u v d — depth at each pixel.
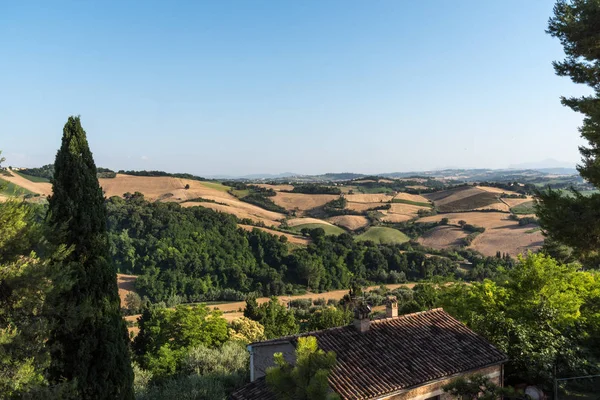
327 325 41.28
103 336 13.95
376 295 70.94
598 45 14.09
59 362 13.62
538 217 13.30
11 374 12.59
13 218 14.27
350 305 49.50
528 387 17.50
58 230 13.66
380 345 17.36
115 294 14.70
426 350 17.38
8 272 13.60
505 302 23.34
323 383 7.34
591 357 20.03
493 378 17.31
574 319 20.97
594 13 13.88
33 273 13.16
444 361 16.72
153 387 24.33
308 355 7.89
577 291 23.56
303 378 7.66
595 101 14.16
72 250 13.73
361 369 15.62
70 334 13.70
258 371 18.86
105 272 14.36
